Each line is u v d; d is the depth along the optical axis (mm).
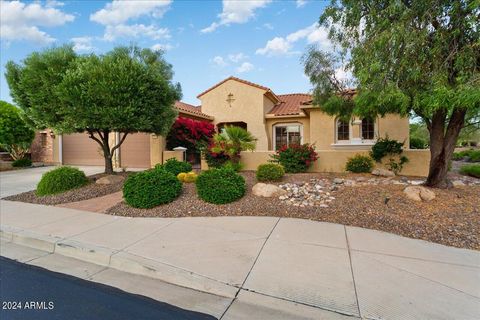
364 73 5078
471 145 30875
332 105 7809
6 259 4004
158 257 3740
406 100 4738
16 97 8297
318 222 5211
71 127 7988
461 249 4023
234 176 6758
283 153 10617
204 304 2865
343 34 6168
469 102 4031
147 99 8148
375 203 5934
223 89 17266
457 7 4652
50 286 3225
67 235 4621
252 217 5555
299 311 2686
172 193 6453
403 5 4902
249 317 2641
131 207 6270
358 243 4203
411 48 4766
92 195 7594
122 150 14844
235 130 10547
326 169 10852
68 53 8258
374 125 13117
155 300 2939
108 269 3682
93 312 2713
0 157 17375
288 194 6926
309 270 3375
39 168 15219
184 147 14227
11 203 7031
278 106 18312
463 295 2852
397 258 3693
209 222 5285
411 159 9766
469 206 5598
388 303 2725
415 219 5098
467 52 4699
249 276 3250
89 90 7289
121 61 7715
